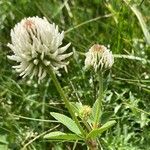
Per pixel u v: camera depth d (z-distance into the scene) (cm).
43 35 13
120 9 26
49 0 28
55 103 23
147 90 22
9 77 25
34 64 13
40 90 24
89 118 15
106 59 15
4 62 26
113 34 26
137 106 21
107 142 19
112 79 23
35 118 23
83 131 14
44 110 23
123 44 26
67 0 28
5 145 21
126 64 25
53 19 27
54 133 14
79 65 24
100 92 15
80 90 23
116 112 21
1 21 27
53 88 24
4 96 24
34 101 23
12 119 22
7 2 27
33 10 28
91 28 27
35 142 22
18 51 13
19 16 27
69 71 25
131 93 22
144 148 20
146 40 25
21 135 21
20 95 24
